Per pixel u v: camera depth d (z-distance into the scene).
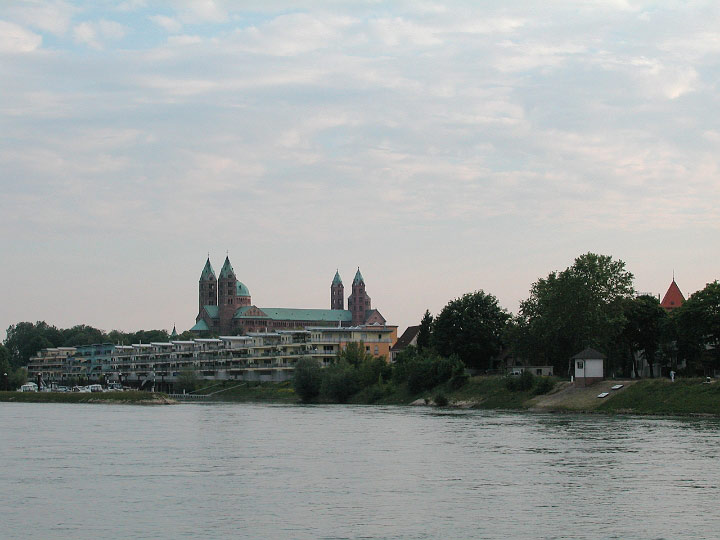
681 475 72.25
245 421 147.25
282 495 64.31
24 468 80.62
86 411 192.50
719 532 51.31
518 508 58.47
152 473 76.62
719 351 176.25
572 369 199.50
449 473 75.00
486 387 195.50
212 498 63.28
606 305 194.00
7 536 51.59
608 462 80.62
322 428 127.75
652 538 49.97
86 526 54.06
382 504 60.34
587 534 50.91
